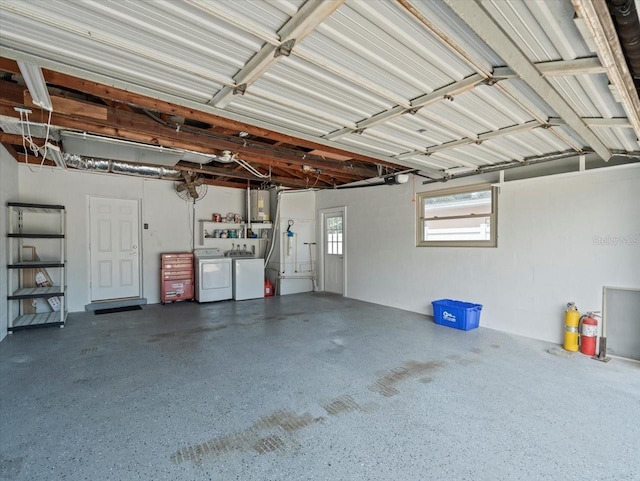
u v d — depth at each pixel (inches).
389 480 67.4
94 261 234.2
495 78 76.1
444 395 103.8
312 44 66.6
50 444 78.7
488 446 78.5
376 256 247.9
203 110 95.2
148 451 76.3
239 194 300.0
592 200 143.3
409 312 219.3
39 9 55.1
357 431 84.6
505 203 172.6
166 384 111.5
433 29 59.5
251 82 79.4
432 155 147.3
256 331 175.8
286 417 91.2
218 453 75.8
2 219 165.3
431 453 75.9
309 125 110.7
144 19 58.1
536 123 104.9
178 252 265.4
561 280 152.7
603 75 73.4
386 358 135.9
